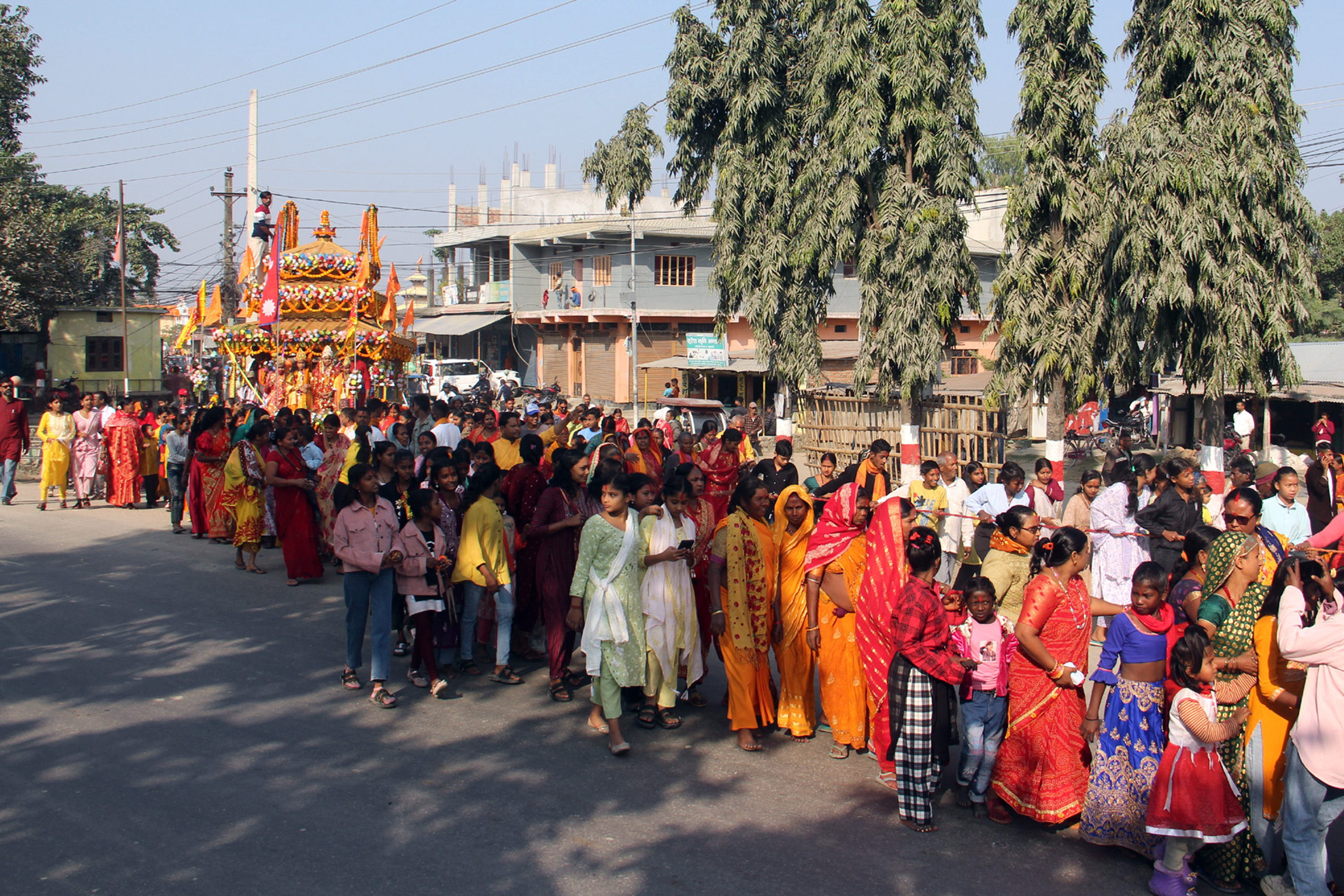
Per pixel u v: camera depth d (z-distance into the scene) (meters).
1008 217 14.55
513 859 5.25
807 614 6.73
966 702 5.98
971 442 16.00
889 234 15.20
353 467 7.78
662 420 22.03
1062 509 13.45
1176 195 11.51
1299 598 4.86
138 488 17.56
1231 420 28.75
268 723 7.23
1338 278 36.16
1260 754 5.13
